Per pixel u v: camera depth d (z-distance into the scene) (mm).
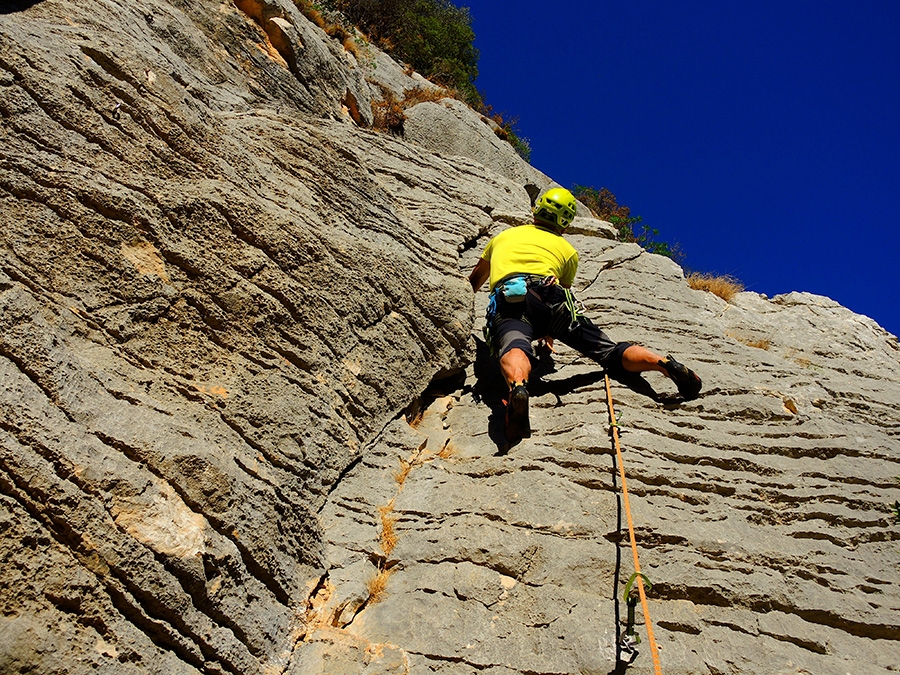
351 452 4672
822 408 6141
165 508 3234
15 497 2803
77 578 2824
